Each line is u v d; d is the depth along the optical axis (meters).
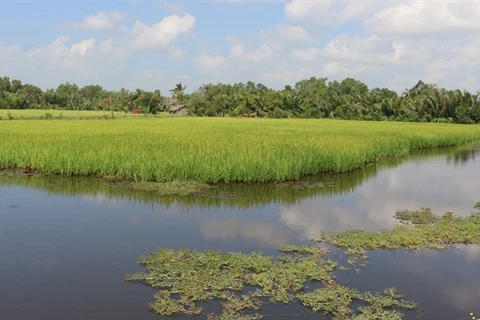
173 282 6.20
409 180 15.47
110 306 5.51
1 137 21.33
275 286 6.08
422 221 9.55
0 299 5.67
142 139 20.73
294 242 8.09
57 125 34.59
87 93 117.19
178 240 8.16
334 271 6.66
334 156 16.77
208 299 5.71
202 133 25.72
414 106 64.69
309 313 5.35
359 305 5.55
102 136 22.50
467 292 5.96
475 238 8.20
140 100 80.06
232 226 9.16
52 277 6.39
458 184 14.77
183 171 13.91
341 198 12.17
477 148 29.12
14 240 8.09
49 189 12.89
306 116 74.31
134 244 7.91
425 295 5.86
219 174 13.94
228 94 92.75
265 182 14.25
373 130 32.69
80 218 9.72
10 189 12.87
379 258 7.23
